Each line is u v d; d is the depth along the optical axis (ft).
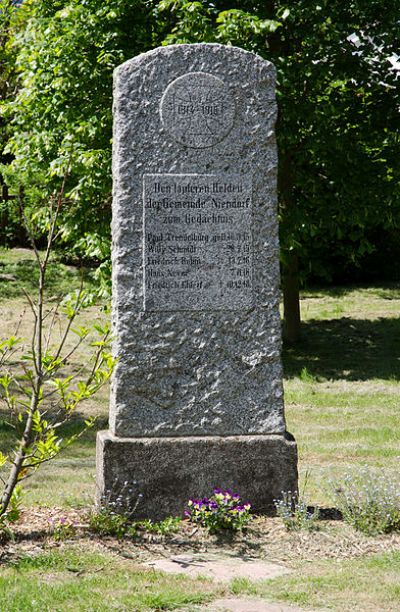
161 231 19.69
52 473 24.62
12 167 44.14
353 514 19.07
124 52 42.01
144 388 19.57
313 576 15.78
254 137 20.06
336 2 45.03
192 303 19.75
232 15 39.14
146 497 19.07
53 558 16.06
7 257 78.18
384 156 47.70
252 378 19.98
